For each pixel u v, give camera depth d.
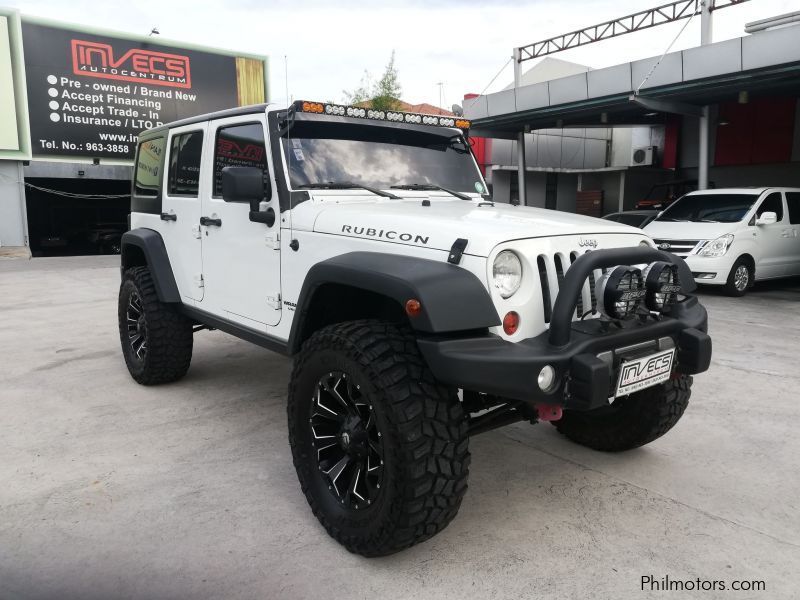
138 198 4.90
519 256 2.45
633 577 2.42
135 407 4.32
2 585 2.35
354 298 2.92
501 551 2.60
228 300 3.75
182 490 3.11
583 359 2.30
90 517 2.84
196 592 2.32
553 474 3.31
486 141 20.97
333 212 2.95
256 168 3.14
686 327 2.74
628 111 15.06
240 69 21.03
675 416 3.26
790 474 3.30
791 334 6.63
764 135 15.18
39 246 23.14
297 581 2.40
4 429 3.90
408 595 2.32
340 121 3.48
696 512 2.91
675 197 14.67
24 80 17.28
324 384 2.63
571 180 22.92
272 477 3.27
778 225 9.72
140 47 19.23
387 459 2.31
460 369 2.20
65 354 5.80
